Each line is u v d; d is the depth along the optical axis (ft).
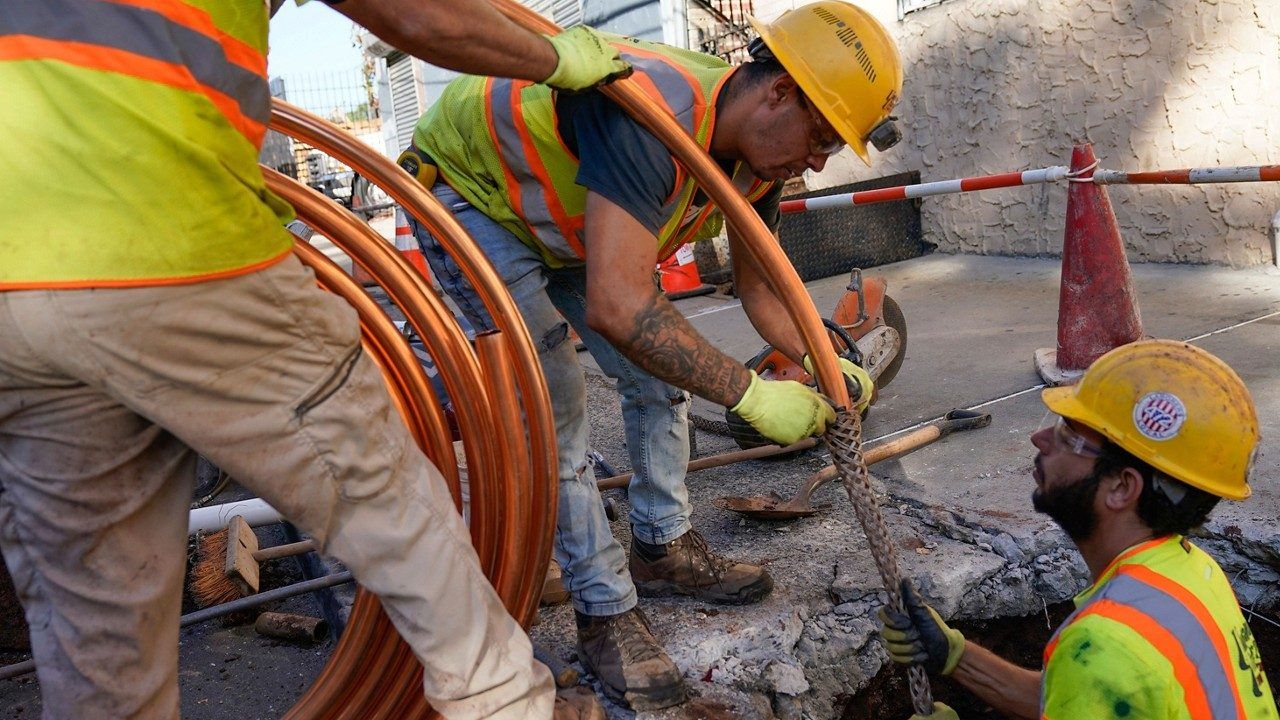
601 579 7.18
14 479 4.16
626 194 5.88
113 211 3.72
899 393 13.37
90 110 3.65
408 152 7.37
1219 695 4.70
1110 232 12.30
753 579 8.17
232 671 9.37
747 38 26.37
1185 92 17.49
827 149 6.33
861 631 8.15
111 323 3.77
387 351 6.66
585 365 17.54
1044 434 5.60
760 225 6.17
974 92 21.11
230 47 3.99
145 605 4.39
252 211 4.11
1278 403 10.87
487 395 6.50
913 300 18.88
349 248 6.45
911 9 22.22
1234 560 8.52
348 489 4.51
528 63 5.18
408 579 4.69
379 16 4.62
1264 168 10.30
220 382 4.08
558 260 7.29
